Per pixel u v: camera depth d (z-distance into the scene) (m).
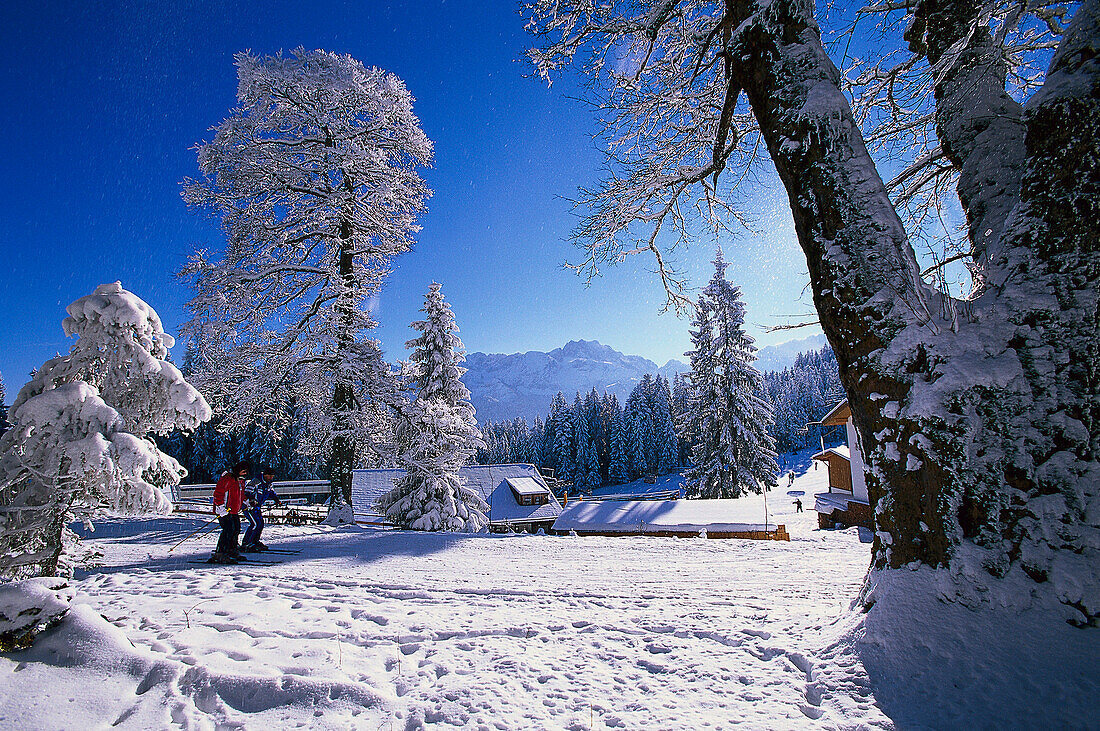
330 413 15.73
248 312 14.66
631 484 76.75
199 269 14.65
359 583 6.35
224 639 4.00
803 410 85.94
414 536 11.19
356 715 2.86
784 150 4.28
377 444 17.03
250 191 14.91
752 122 7.15
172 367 5.54
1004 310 3.38
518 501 44.62
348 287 15.69
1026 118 3.53
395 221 17.41
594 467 79.06
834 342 4.02
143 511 5.03
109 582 6.25
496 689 3.12
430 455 17.59
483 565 7.73
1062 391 3.17
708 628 4.17
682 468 76.88
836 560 7.66
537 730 2.64
